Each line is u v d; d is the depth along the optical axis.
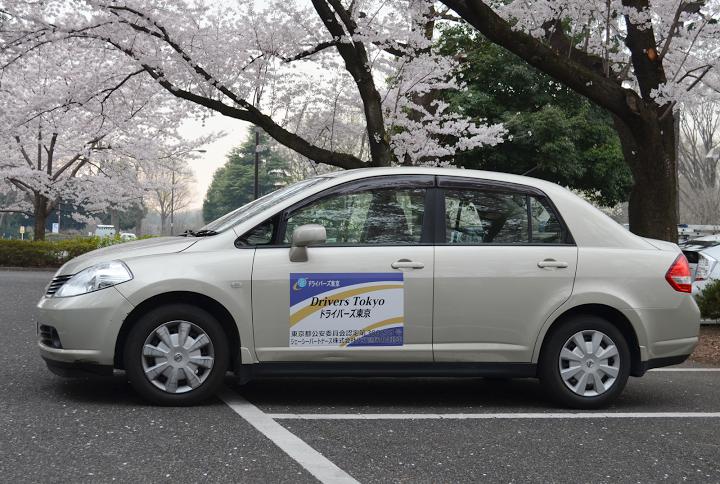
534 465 4.39
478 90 29.52
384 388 6.86
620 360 6.08
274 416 5.48
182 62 13.34
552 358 6.02
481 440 4.95
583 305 6.12
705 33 12.48
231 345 5.89
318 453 4.51
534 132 28.42
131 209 82.25
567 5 12.06
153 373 5.65
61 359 5.67
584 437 5.11
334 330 5.80
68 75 22.42
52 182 28.55
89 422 5.12
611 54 14.51
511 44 10.39
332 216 5.96
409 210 6.03
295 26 13.51
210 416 5.40
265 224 5.89
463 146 14.85
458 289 5.91
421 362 5.91
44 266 27.98
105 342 5.59
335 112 15.96
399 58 13.74
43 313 5.79
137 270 5.67
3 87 23.03
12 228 87.88
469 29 28.69
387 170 6.14
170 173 33.66
